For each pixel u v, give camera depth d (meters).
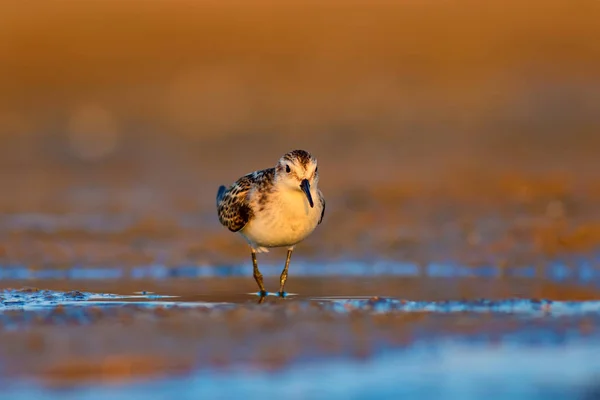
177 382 7.54
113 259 15.32
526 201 19.31
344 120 28.36
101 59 33.38
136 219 18.83
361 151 25.81
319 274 14.25
